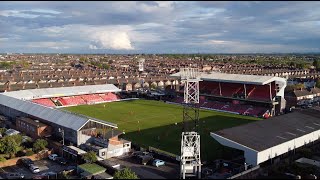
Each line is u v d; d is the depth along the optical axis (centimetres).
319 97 16600
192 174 6109
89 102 15375
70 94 14975
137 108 14188
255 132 7475
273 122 8338
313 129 8188
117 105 14900
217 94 15038
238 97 14212
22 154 7419
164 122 11331
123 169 6000
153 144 8538
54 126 8631
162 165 6762
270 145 6812
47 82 17725
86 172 6216
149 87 19462
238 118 12256
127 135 9469
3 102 11388
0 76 18888
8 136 7894
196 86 7606
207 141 8744
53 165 6988
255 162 6431
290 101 15400
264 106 13450
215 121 11606
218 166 6750
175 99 16175
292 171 6344
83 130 7806
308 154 7275
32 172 6550
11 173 6331
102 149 7138
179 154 7681
